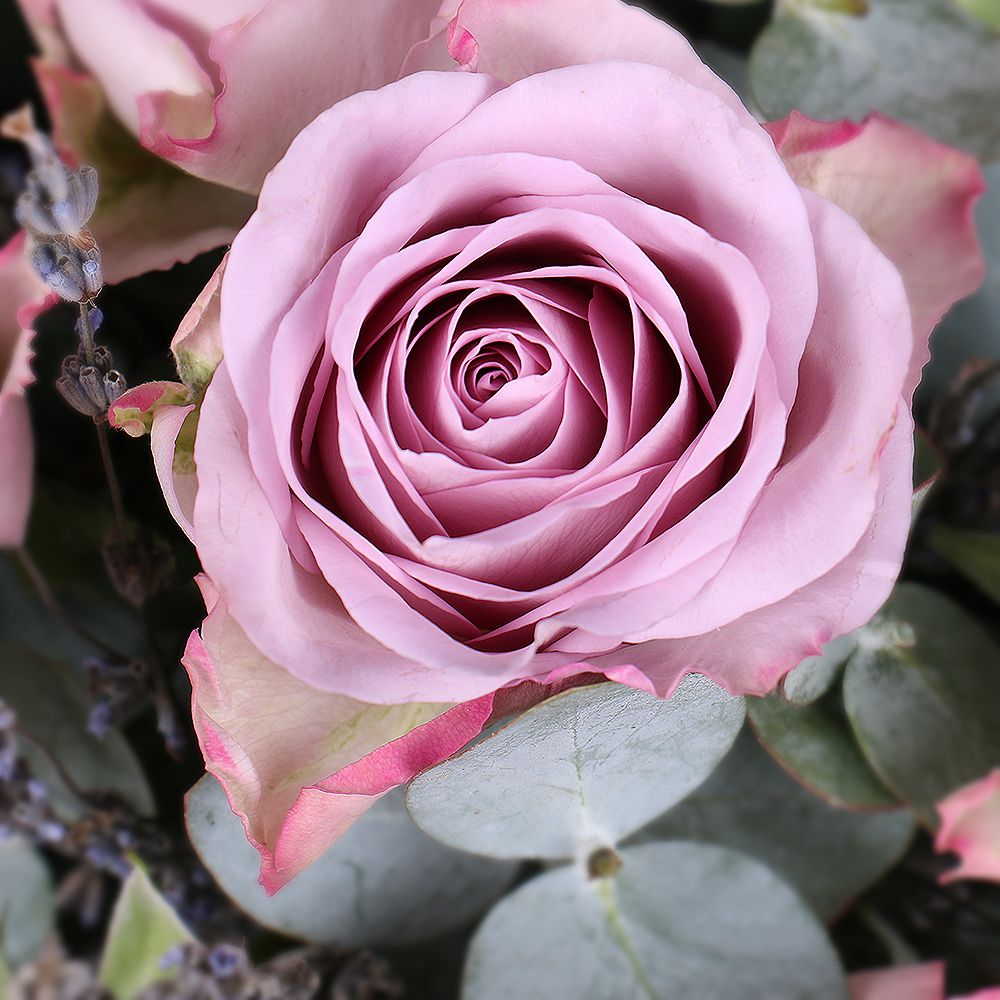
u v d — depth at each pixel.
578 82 0.27
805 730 0.33
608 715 0.28
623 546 0.26
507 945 0.32
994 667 0.33
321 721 0.27
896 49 0.35
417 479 0.27
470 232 0.27
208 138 0.29
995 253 0.37
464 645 0.26
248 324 0.26
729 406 0.26
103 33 0.31
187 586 0.33
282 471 0.26
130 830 0.34
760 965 0.33
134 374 0.33
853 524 0.26
